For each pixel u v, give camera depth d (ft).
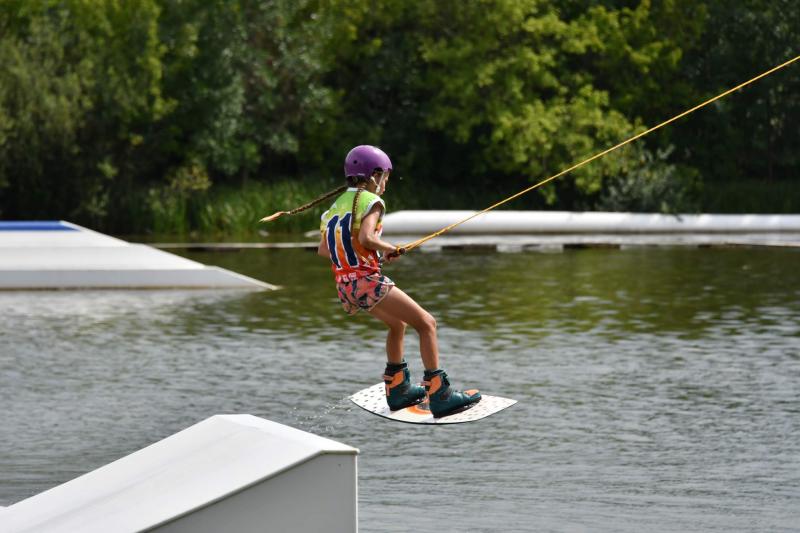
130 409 135.95
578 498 99.09
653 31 531.50
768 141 573.33
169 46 479.00
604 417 130.82
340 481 70.59
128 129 491.72
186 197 482.28
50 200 472.85
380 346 182.60
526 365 164.76
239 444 75.10
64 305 238.89
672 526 91.45
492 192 540.93
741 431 123.54
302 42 494.59
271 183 522.06
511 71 495.41
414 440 121.08
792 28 557.74
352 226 90.17
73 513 73.31
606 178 509.76
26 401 141.08
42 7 476.13
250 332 198.59
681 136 572.10
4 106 452.76
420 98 538.88
